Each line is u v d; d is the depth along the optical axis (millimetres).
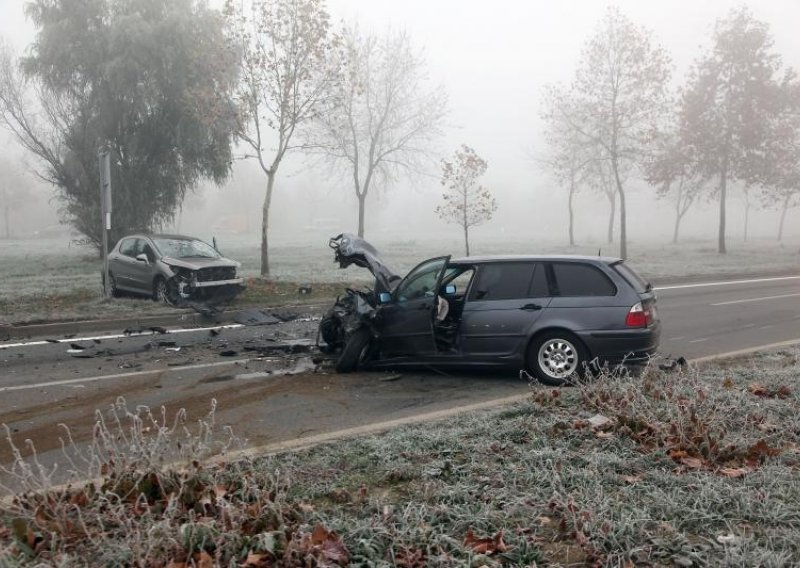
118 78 27688
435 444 5559
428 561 3691
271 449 5617
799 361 8820
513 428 5879
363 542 3818
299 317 14523
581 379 8156
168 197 30859
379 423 6602
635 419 5738
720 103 35438
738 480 4734
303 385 8352
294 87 20000
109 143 29266
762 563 3586
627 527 3951
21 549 3648
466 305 8648
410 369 9234
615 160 32062
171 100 28469
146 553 3516
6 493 4902
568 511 4168
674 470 4922
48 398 7855
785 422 5910
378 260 9539
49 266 28547
